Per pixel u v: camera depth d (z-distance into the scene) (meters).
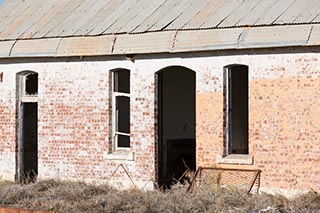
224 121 22.36
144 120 23.75
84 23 25.62
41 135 25.94
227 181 21.88
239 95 27.20
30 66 26.22
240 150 27.05
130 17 24.88
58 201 21.08
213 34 22.05
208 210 19.31
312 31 20.48
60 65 25.52
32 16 27.81
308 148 20.86
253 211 18.89
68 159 25.31
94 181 24.69
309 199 19.89
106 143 24.52
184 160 27.88
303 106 20.94
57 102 25.58
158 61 23.45
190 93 28.69
